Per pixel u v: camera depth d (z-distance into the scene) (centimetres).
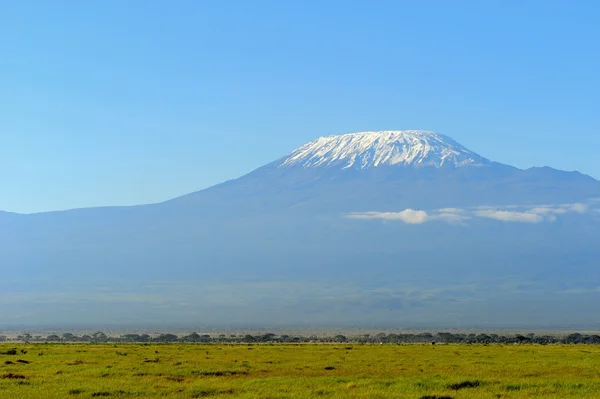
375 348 16038
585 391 6606
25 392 6475
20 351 12850
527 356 11694
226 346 17638
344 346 17925
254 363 9919
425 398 6184
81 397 6262
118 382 7244
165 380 7538
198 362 10038
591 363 9825
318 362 10206
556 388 6762
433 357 11488
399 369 9012
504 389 6744
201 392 6525
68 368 8756
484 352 13325
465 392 6538
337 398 6122
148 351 13475
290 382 7188
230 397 6256
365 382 7119
